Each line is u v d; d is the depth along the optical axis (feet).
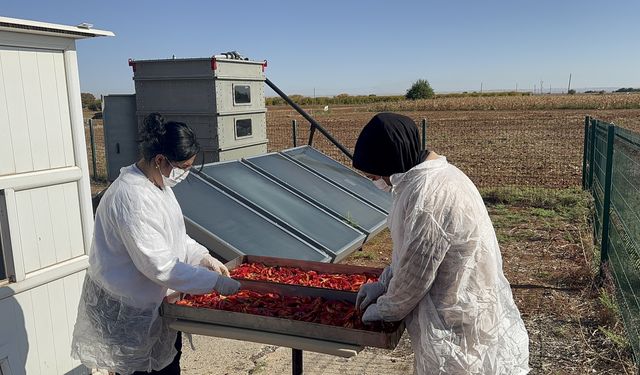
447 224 7.66
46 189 11.05
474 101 178.70
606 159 19.54
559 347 15.02
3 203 10.19
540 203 32.81
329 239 20.06
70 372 11.82
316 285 10.74
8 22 9.68
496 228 27.48
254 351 15.06
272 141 68.64
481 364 8.02
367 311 8.52
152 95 26.89
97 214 9.33
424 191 7.72
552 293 18.84
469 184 8.17
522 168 44.98
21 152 10.50
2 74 10.07
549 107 145.69
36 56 10.71
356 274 11.51
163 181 9.43
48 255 11.16
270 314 9.20
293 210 21.12
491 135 71.67
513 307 8.98
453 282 7.86
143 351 9.45
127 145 27.91
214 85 25.57
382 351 15.16
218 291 9.43
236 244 16.88
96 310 9.47
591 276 19.74
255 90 28.81
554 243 24.71
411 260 7.73
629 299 14.87
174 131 9.00
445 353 7.88
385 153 7.84
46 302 11.19
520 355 8.81
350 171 29.86
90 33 11.41
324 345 8.35
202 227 16.96
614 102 140.05
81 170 11.77
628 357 14.21
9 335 10.44
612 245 18.61
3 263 10.50
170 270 8.96
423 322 8.09
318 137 71.61
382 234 26.68
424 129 38.01
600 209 24.23
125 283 9.19
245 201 20.12
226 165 22.76
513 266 21.79
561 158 49.70
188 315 9.36
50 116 11.07
